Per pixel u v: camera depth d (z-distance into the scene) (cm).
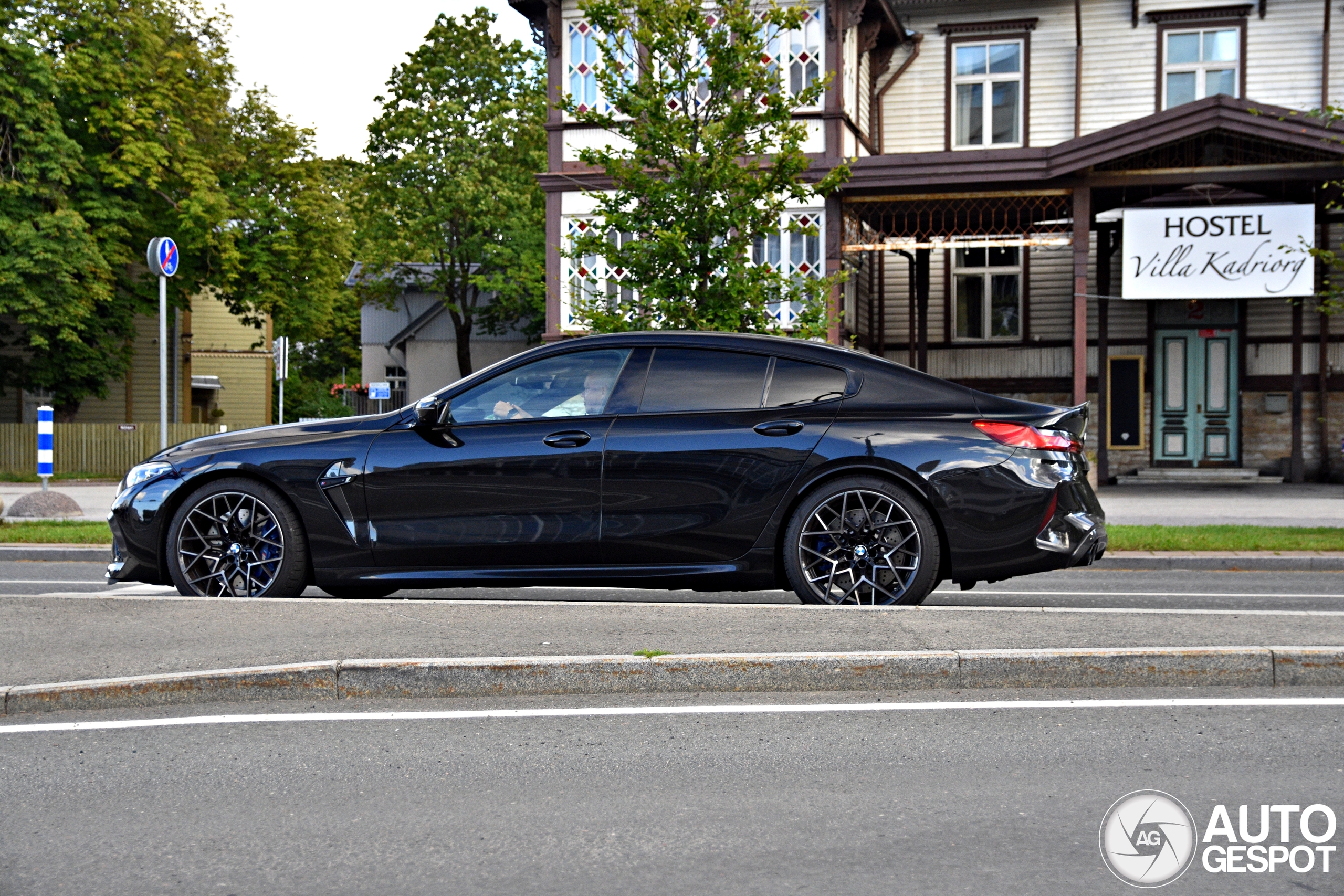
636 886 320
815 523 670
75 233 2775
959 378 2417
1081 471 675
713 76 1448
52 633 601
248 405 4934
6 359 3114
